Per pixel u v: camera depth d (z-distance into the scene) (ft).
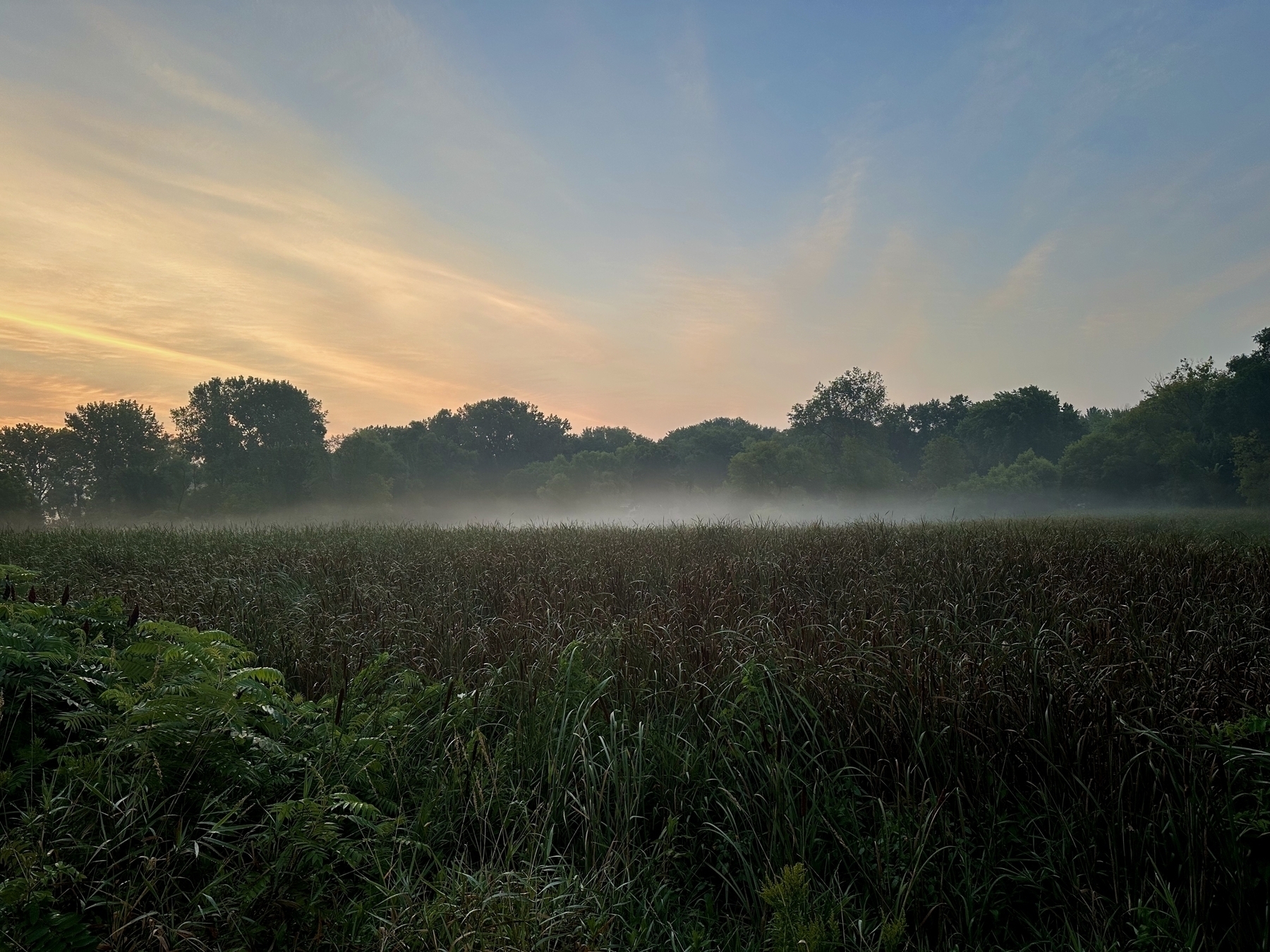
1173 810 10.49
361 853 9.89
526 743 13.38
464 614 23.08
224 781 10.28
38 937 7.27
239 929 8.27
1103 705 12.64
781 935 8.43
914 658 15.25
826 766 12.96
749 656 15.92
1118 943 9.01
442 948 8.23
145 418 303.89
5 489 203.41
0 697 9.86
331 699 13.99
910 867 10.27
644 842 11.58
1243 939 8.81
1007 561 29.27
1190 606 20.71
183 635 11.73
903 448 454.81
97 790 9.28
